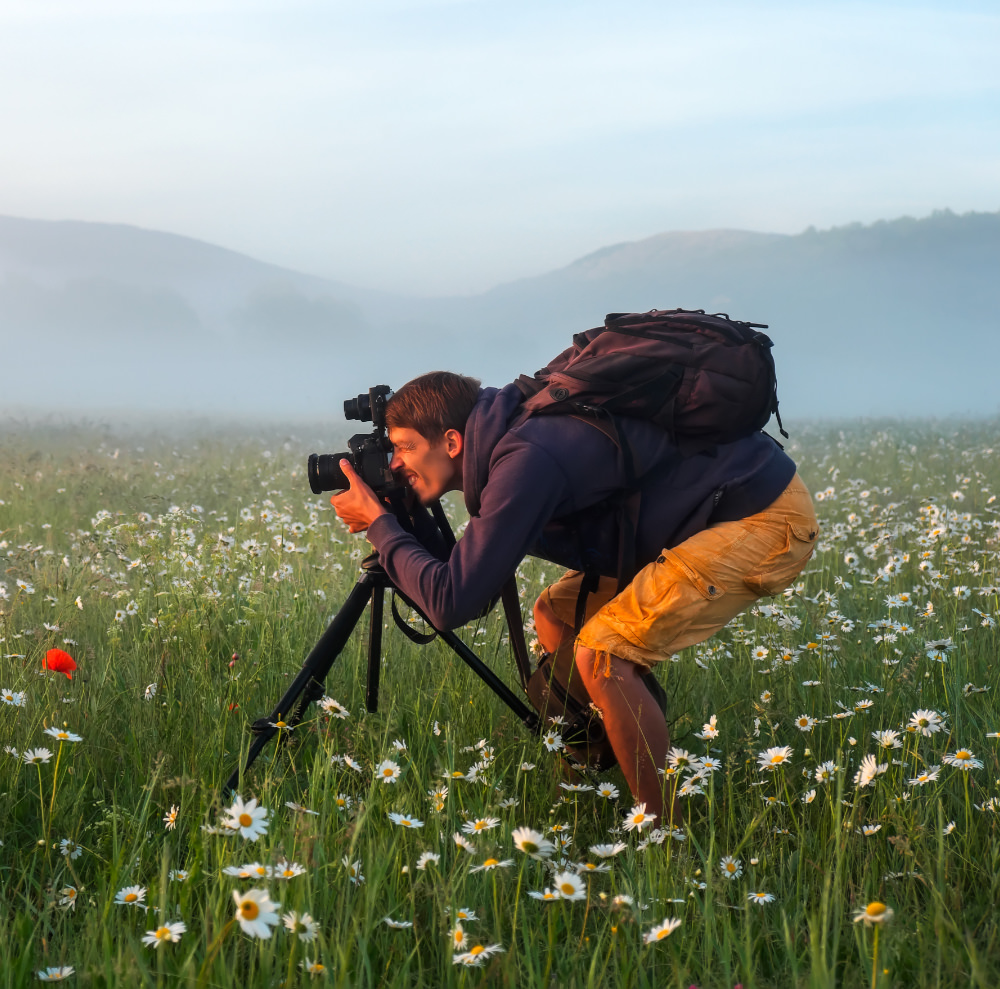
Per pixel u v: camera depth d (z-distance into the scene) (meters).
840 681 3.56
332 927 1.94
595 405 2.61
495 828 2.35
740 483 2.67
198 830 2.15
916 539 6.27
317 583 5.05
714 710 3.41
